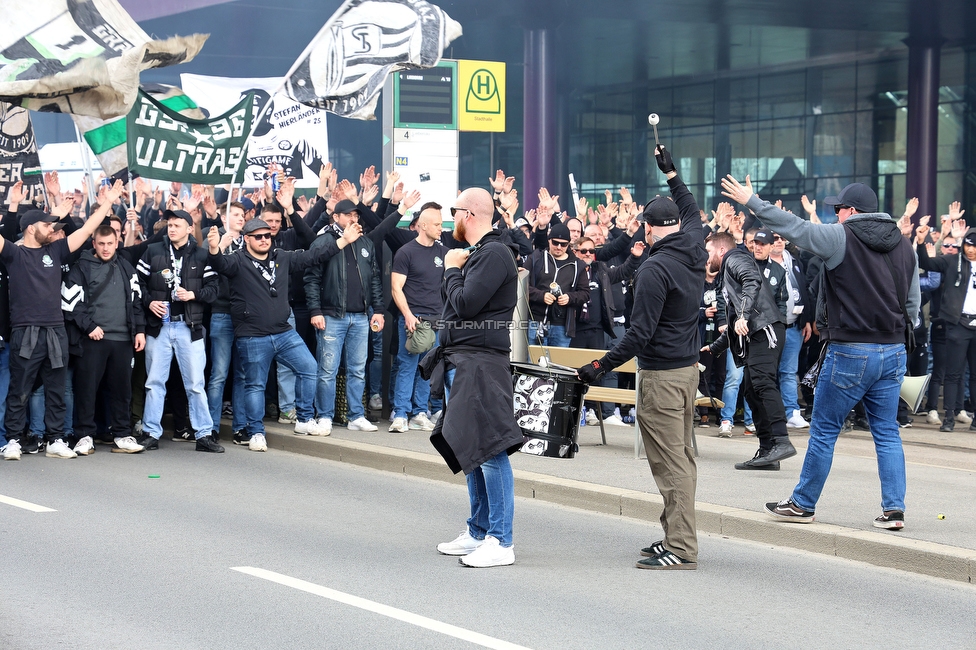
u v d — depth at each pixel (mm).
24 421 10039
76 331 10203
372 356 11992
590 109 38094
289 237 11664
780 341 9164
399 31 12008
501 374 6285
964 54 30953
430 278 10906
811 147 33656
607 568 6398
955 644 5086
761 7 26641
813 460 7031
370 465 9945
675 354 6367
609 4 26625
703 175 35906
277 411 12297
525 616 5367
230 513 7758
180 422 11375
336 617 5281
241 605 5465
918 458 10086
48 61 10141
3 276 9977
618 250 12391
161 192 15086
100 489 8578
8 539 6836
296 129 14500
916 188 30234
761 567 6504
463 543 6664
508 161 36125
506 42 31016
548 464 9375
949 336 11844
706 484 8500
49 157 19125
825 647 4996
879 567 6570
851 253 6797
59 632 5004
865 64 32469
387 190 11734
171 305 10531
